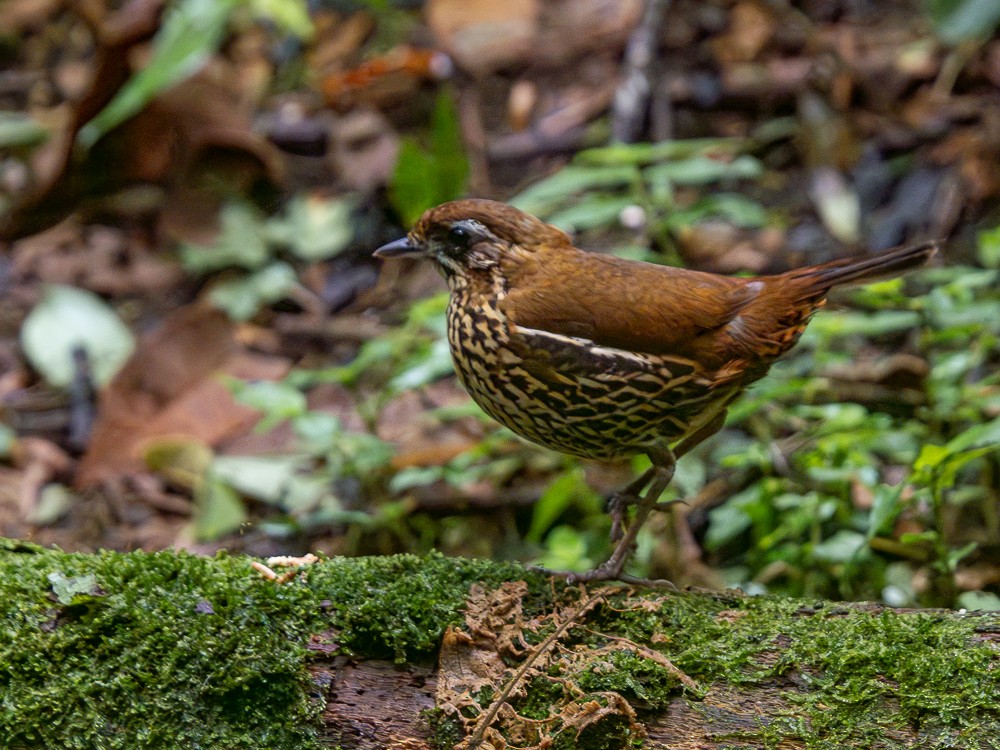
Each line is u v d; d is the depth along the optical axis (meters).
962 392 9.80
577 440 7.88
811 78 14.01
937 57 13.97
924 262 7.55
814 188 13.34
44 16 16.31
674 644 6.50
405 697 6.36
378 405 10.34
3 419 12.30
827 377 11.22
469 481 10.68
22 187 14.50
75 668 6.18
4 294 13.61
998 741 5.97
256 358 12.52
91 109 14.03
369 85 14.95
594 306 7.43
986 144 13.09
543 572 6.93
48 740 6.08
